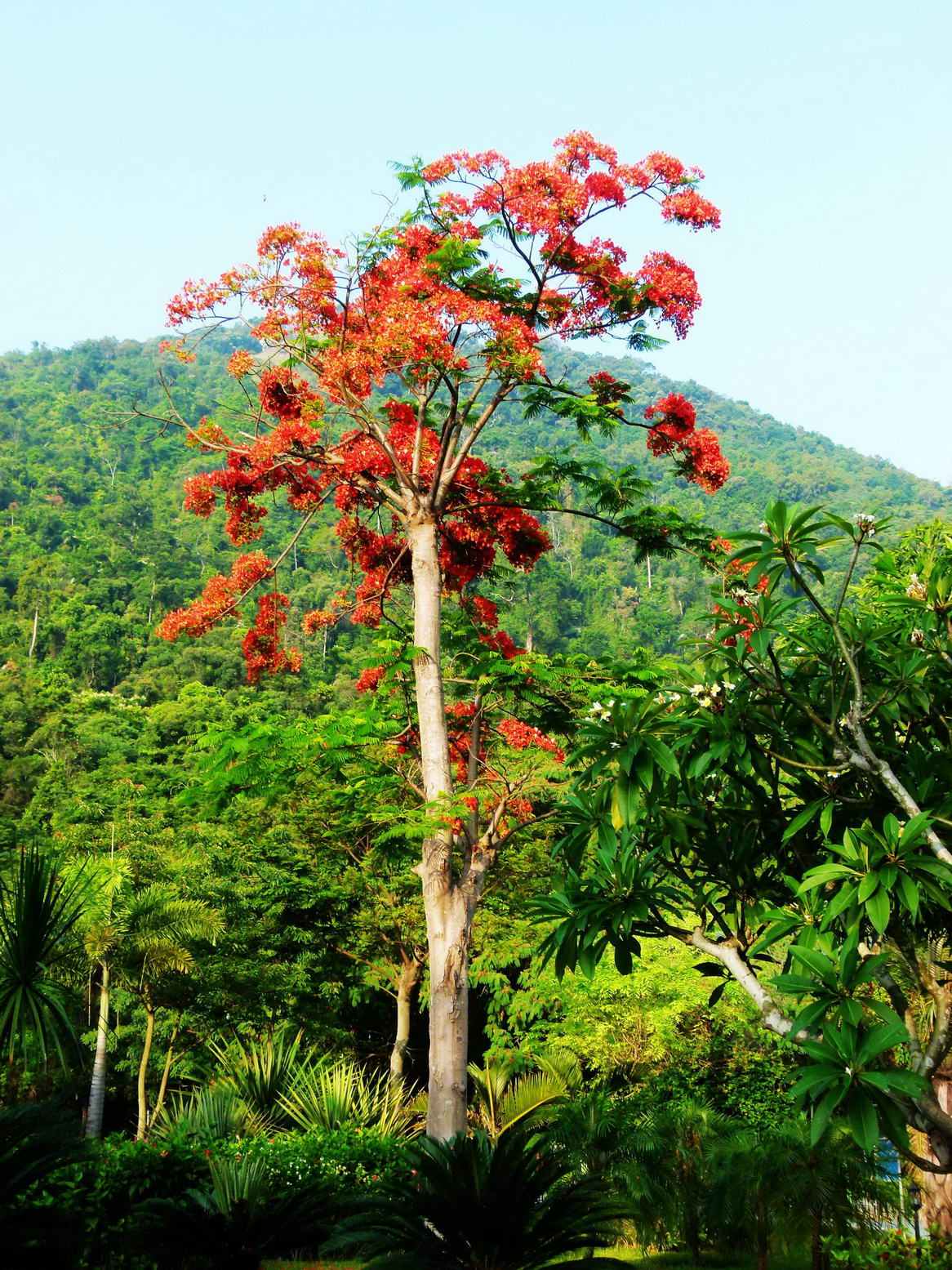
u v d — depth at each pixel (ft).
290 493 44.19
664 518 39.70
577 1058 64.18
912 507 448.65
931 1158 31.68
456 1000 35.27
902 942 20.51
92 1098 52.49
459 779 43.57
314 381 42.11
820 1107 16.01
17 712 179.83
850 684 22.26
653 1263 41.22
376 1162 41.42
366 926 67.26
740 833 23.06
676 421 40.81
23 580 264.11
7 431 401.29
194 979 58.70
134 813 87.35
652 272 40.01
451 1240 24.97
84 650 232.73
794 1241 36.88
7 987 28.48
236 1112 49.52
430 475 41.42
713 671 22.56
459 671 43.27
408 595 47.96
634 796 20.89
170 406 41.22
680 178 39.47
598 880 22.39
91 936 50.39
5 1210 24.27
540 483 40.96
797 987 17.12
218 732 35.27
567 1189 26.02
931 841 18.80
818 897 20.94
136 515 324.60
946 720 22.12
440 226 39.17
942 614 21.35
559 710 42.37
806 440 647.97
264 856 70.03
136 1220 31.58
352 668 204.44
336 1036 69.97
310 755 35.58
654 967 60.95
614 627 266.98
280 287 39.70
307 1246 34.12
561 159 39.06
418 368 36.52
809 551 20.30
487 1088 63.10
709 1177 41.01
